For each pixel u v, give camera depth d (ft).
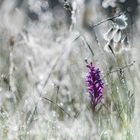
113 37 23.94
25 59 30.66
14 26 35.55
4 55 32.19
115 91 24.67
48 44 31.73
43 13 38.63
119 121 22.93
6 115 24.16
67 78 28.09
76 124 22.45
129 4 39.29
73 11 26.11
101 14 28.86
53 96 26.94
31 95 25.61
